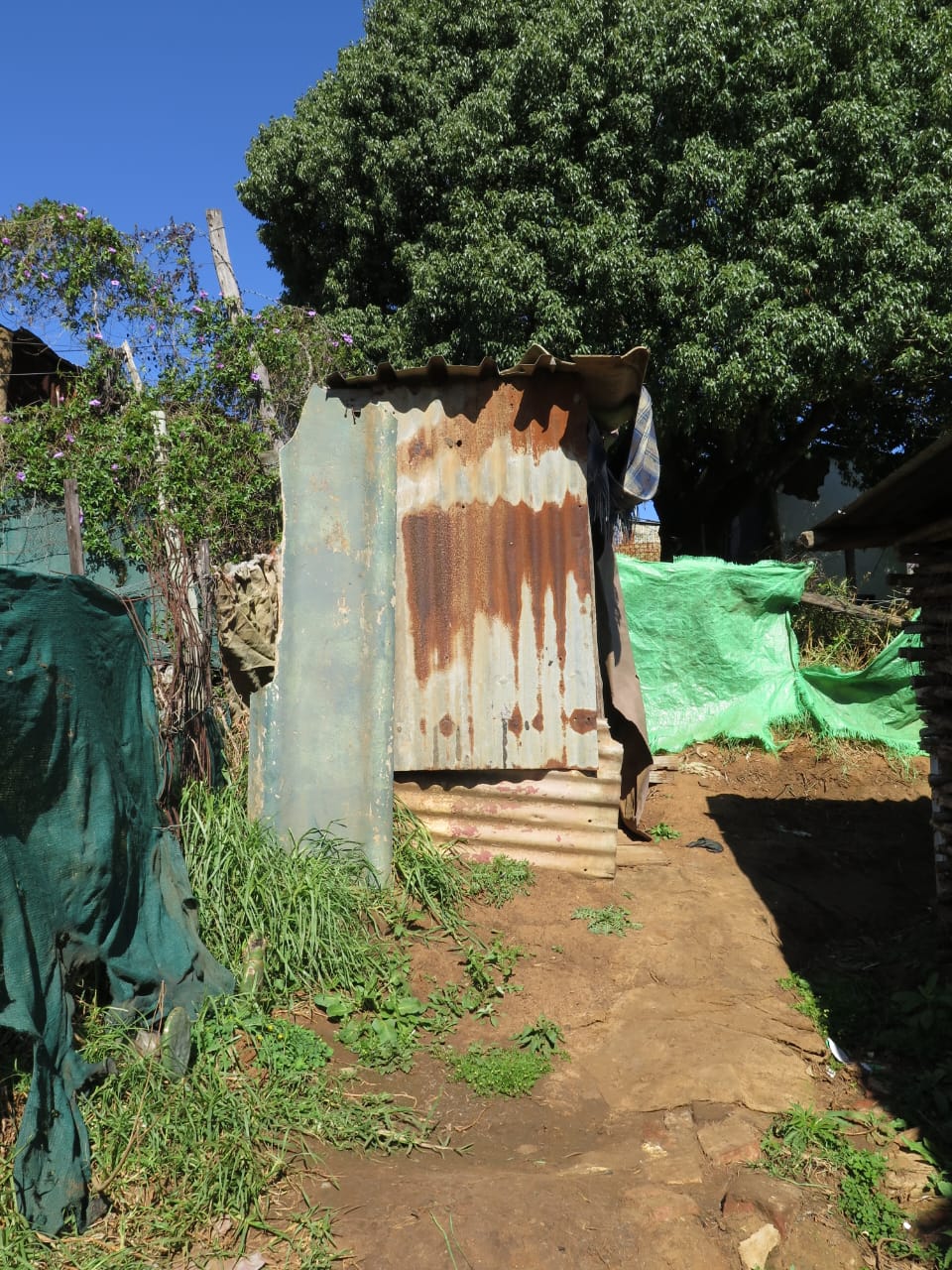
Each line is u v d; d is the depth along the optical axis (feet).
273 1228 10.09
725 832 24.31
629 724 22.54
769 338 39.14
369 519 19.24
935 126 39.11
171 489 28.89
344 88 48.98
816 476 61.57
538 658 19.79
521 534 19.84
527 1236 9.95
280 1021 13.58
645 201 41.42
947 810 18.54
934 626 18.75
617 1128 12.48
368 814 18.71
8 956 10.53
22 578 11.86
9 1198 9.86
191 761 17.34
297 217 53.01
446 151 44.09
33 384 39.78
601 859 19.84
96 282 35.60
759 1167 11.51
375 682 19.01
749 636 29.37
